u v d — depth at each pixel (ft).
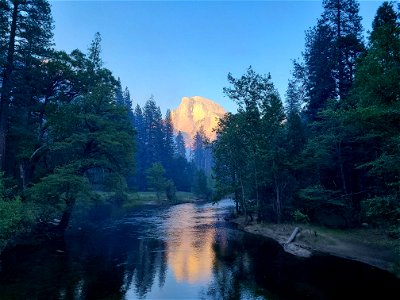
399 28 55.98
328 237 97.35
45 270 68.39
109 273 67.21
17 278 62.64
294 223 122.62
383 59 58.59
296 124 131.34
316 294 54.85
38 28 106.52
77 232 117.50
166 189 290.15
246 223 135.85
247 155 139.33
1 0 98.22
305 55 161.79
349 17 134.82
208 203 282.77
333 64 127.54
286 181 129.08
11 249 86.12
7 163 110.01
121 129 126.41
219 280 63.26
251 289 57.82
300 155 124.57
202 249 91.15
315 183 124.77
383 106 58.34
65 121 103.60
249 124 134.82
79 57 117.80
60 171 99.71
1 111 99.40
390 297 53.06
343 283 60.29
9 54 100.17
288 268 71.10
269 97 132.46
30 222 92.17
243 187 151.43
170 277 65.10
